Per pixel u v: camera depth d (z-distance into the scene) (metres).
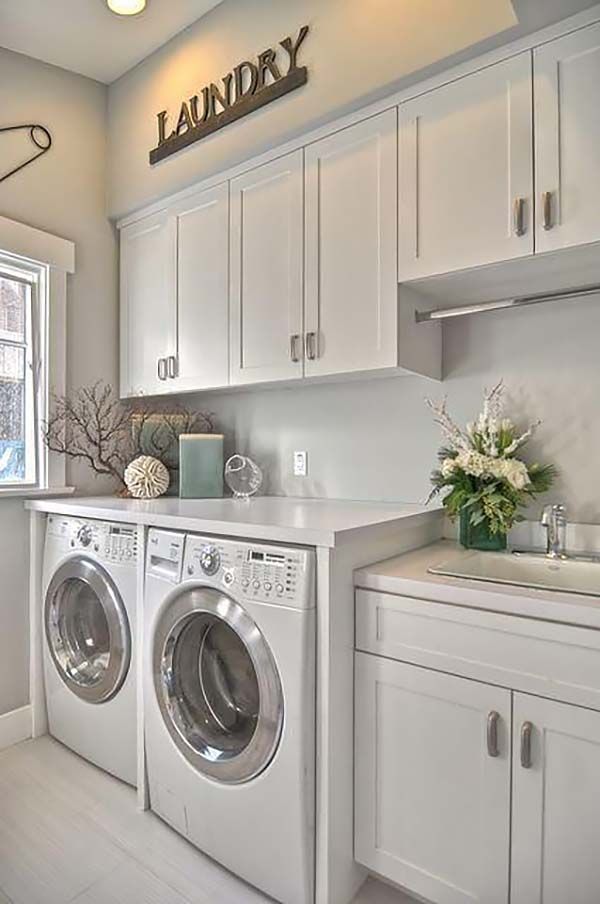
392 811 1.47
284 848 1.49
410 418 2.17
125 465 2.81
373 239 1.84
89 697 2.16
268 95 2.05
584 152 1.45
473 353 2.02
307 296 2.02
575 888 1.21
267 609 1.51
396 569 1.56
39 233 2.46
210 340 2.35
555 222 1.49
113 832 1.81
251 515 1.82
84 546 2.16
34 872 1.64
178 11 2.26
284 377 2.09
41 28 2.32
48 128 2.53
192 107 2.33
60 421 2.55
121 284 2.76
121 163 2.67
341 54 1.86
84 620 2.32
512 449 1.80
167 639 1.80
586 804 1.20
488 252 1.60
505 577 1.75
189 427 2.78
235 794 1.59
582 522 1.79
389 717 1.48
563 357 1.84
